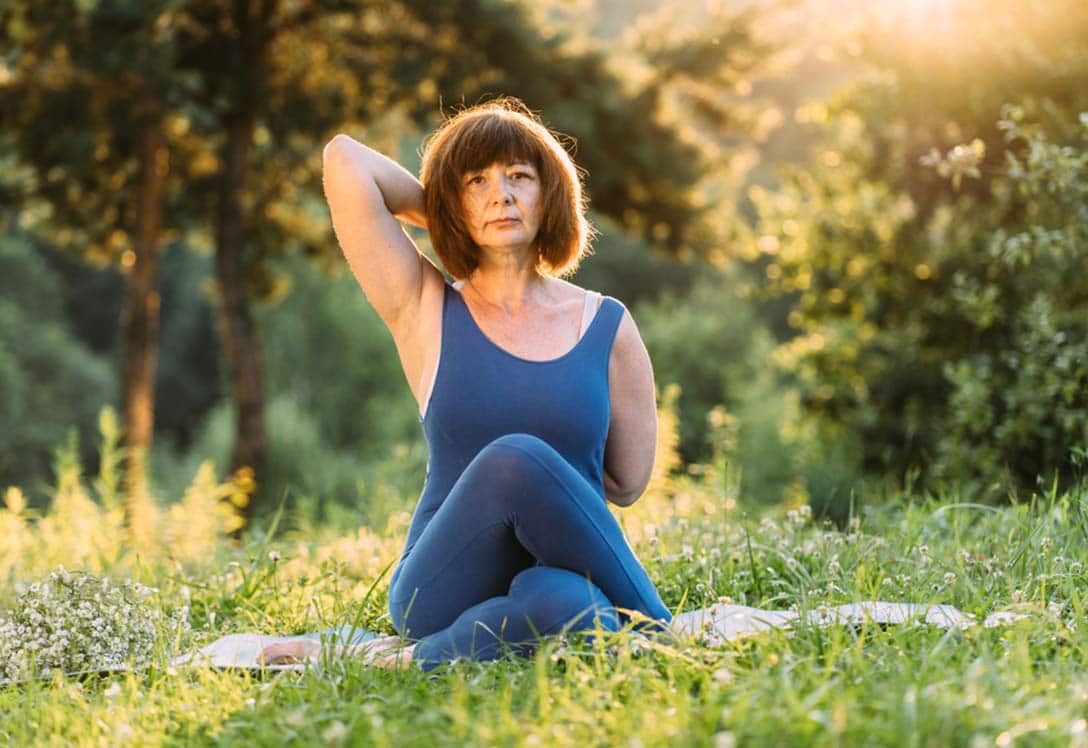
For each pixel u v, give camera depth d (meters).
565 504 2.87
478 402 3.14
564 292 3.33
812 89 27.81
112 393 28.75
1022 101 8.48
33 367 27.69
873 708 2.15
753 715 2.12
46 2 11.73
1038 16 8.83
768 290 12.43
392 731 2.23
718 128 15.13
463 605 3.01
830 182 11.64
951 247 10.35
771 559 3.93
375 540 5.09
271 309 28.97
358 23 14.02
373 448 26.09
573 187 3.28
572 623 2.63
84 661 3.10
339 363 28.89
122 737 2.41
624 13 30.14
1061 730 2.01
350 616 3.56
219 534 7.62
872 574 3.50
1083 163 5.55
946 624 2.88
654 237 15.08
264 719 2.41
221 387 32.47
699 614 3.14
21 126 13.62
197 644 3.34
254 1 13.26
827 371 11.88
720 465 6.26
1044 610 2.81
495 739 2.12
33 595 3.19
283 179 15.59
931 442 10.62
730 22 14.18
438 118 13.97
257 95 13.30
